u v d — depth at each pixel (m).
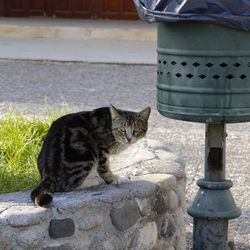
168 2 7.11
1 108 14.66
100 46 22.25
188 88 7.17
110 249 7.20
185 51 7.12
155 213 7.66
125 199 7.29
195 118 7.23
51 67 19.61
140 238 7.47
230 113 7.14
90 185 7.70
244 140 13.38
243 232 9.29
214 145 7.63
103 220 7.14
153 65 19.91
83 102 15.73
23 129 10.65
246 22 6.93
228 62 7.05
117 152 8.01
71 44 22.56
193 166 11.78
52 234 6.87
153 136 13.44
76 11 25.58
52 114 13.28
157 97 7.59
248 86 7.12
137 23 24.73
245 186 10.98
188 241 8.90
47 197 6.84
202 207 7.64
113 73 18.94
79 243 7.01
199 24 7.01
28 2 25.98
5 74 18.78
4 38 23.47
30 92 16.72
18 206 6.96
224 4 6.92
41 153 7.92
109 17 25.42
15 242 6.76
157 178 7.79
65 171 7.59
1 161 9.34
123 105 15.55
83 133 7.75
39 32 23.67
